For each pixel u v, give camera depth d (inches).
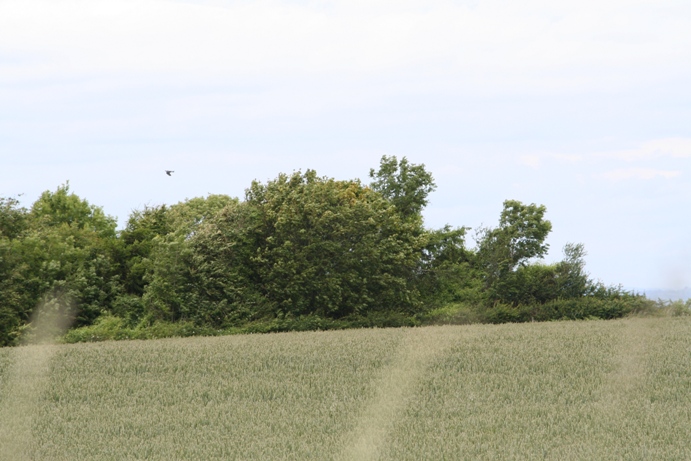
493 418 901.2
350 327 2522.1
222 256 2733.8
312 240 2792.8
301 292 2753.4
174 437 844.6
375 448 774.5
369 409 958.4
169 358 1376.7
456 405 973.2
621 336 1555.1
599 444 778.2
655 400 991.6
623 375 1139.3
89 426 898.1
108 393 1095.6
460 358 1300.4
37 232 2751.0
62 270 2632.9
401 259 2935.5
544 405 969.5
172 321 2578.7
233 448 791.1
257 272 2817.4
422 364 1253.1
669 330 1628.9
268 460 741.9
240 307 2650.1
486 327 1852.9
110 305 2679.6
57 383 1164.5
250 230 2827.3
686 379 1104.2
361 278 2847.0
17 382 1169.4
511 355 1321.4
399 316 2637.8
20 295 2488.9
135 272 2819.9
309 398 1037.8
